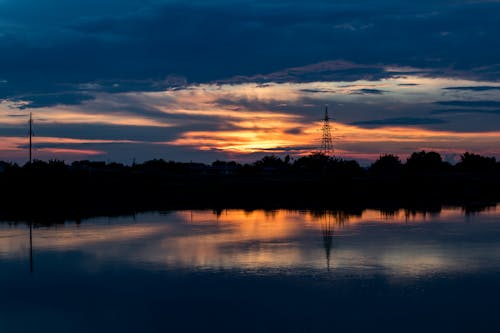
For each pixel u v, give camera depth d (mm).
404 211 73188
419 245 42531
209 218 64812
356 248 41062
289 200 93438
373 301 26094
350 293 27531
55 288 29422
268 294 27484
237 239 46344
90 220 62562
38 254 39500
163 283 30078
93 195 92750
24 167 94000
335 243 43719
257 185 110625
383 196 100688
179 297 27203
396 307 25125
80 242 45094
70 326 23203
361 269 33125
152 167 176625
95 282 30609
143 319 23906
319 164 157000
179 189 105000
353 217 65312
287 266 34094
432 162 169250
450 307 25078
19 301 26969
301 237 47438
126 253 39531
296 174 144375
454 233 50031
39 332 22547
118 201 87812
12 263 36250
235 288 28750
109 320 23891
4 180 92000
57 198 89250
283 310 24828
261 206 82062
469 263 34969
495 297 26656
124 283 30266
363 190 107188
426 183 115438
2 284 30453
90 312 25062
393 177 122125
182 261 36125
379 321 23188
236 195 99312
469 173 134500
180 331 22359
